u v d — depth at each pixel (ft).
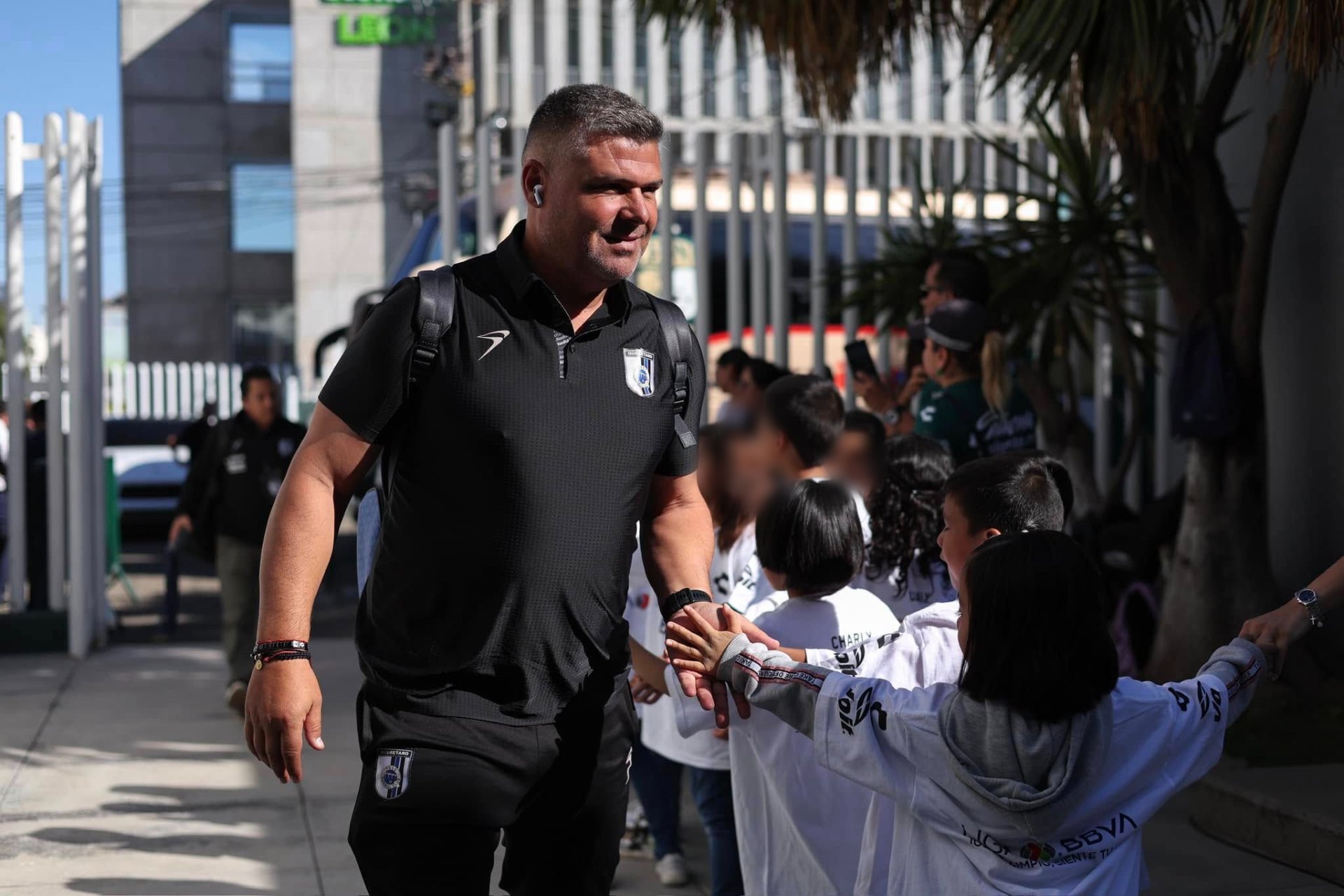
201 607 32.96
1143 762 7.18
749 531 11.73
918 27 20.12
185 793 16.38
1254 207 16.48
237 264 106.83
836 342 34.50
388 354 7.22
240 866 13.79
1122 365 20.80
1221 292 17.43
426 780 7.23
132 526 48.73
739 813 9.53
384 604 7.51
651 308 7.97
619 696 7.82
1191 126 14.15
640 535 8.49
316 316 104.06
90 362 26.61
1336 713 16.16
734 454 11.68
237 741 18.97
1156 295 24.59
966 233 23.88
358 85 104.37
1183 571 17.75
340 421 7.29
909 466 11.36
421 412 7.29
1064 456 20.16
